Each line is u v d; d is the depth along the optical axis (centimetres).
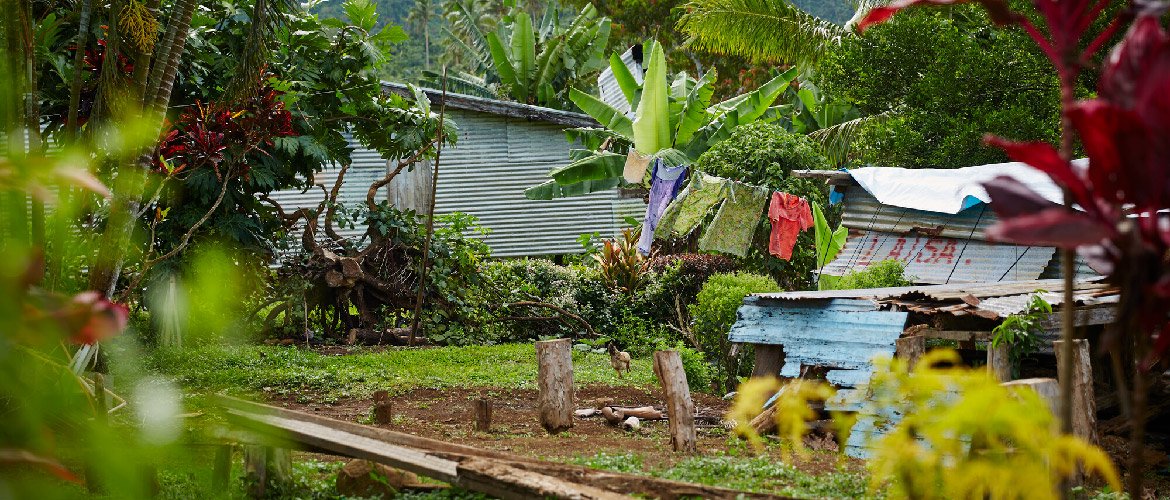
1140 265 217
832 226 1698
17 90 420
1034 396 293
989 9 235
